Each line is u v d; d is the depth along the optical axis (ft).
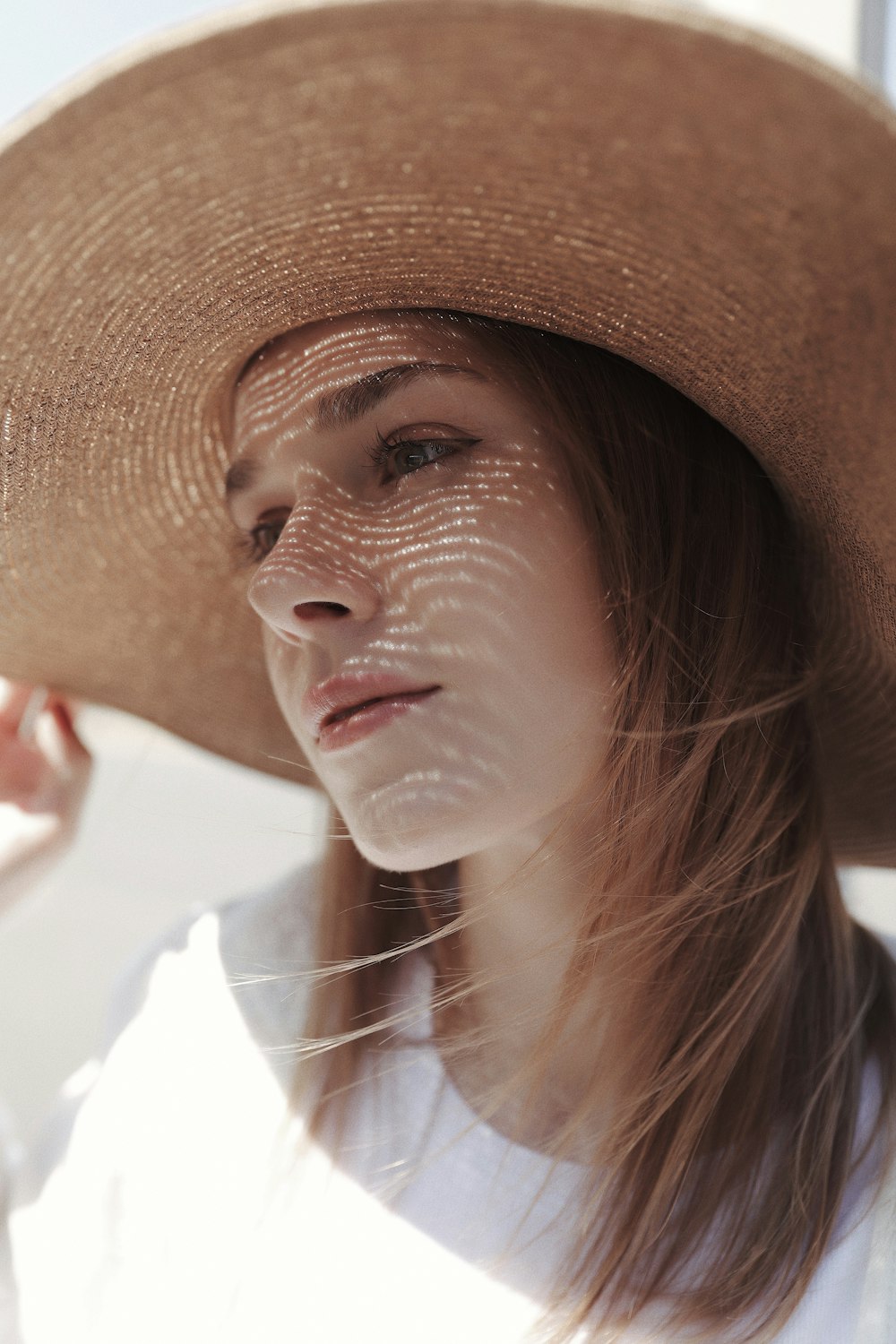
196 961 2.62
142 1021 2.55
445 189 1.53
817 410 1.65
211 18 1.20
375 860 1.85
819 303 1.48
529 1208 1.92
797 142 1.23
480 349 1.78
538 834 1.97
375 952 2.43
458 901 2.28
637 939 1.97
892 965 2.28
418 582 1.77
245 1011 2.47
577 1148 2.02
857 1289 1.77
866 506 1.72
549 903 2.04
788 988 2.11
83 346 1.88
